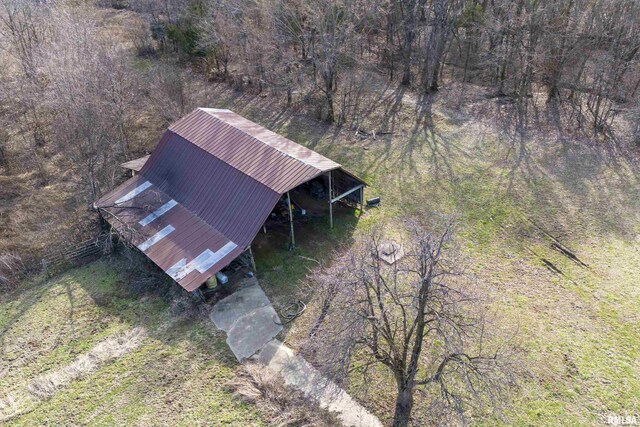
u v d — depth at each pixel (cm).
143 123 3962
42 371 2097
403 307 1683
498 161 3325
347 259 1978
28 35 4353
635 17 3462
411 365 1753
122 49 4547
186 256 2416
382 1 4278
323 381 1986
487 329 2017
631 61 3678
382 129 3797
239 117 3191
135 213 2700
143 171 2956
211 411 1909
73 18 4150
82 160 2988
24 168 3456
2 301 2466
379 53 4991
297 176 2492
